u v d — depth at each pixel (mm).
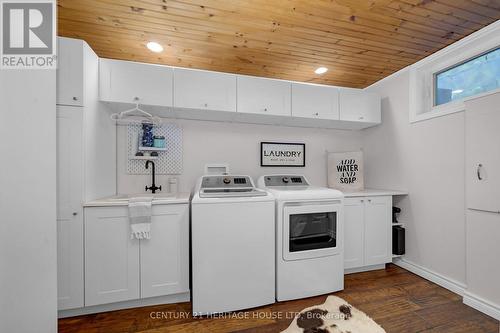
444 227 2127
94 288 1681
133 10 1587
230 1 1519
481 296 1728
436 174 2207
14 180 1099
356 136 3168
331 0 1528
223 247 1763
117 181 2312
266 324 1609
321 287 1991
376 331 1509
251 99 2260
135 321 1642
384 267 2541
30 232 1129
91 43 1993
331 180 2930
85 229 1668
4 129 1079
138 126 2367
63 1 1483
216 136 2619
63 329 1551
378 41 2020
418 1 1538
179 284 1828
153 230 1775
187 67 2467
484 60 1924
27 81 1148
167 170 2459
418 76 2414
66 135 1642
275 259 1926
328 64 2436
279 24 1771
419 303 1847
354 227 2361
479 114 1746
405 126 2543
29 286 1122
